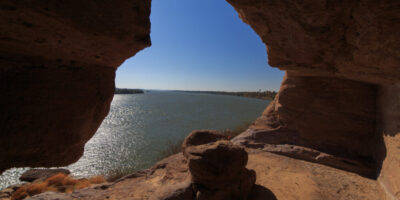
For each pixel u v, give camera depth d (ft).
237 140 30.99
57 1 6.25
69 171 41.39
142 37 9.75
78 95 10.32
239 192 14.24
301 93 29.78
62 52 8.84
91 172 42.52
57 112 9.44
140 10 9.21
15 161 8.43
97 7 7.43
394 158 16.19
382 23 8.81
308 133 27.84
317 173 20.06
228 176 13.75
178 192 13.84
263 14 13.15
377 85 22.88
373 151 22.18
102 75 11.80
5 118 7.81
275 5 11.46
